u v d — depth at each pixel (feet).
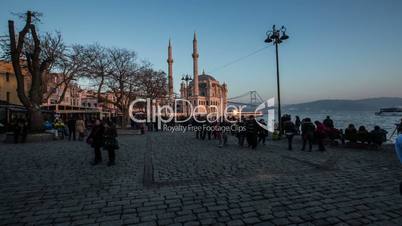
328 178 22.88
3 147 46.16
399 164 29.30
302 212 15.17
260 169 26.96
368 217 14.39
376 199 17.28
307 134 40.37
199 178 23.39
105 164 30.32
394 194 18.30
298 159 32.83
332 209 15.60
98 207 16.29
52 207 16.35
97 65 98.37
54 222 14.16
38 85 61.98
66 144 51.01
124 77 104.42
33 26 60.54
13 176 24.32
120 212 15.46
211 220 14.20
